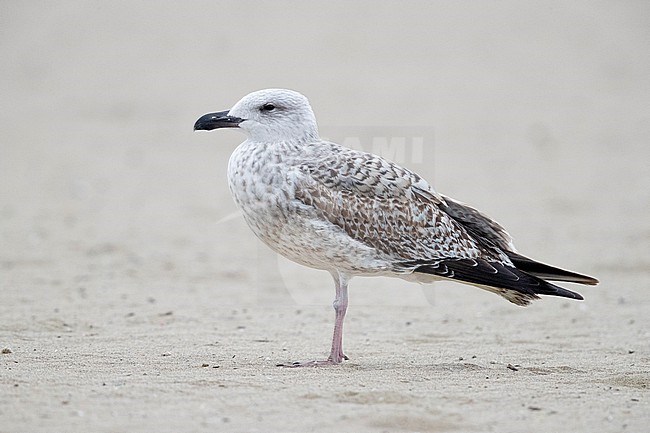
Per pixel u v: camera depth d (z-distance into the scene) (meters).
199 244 18.27
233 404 8.04
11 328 11.74
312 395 8.37
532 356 10.78
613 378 9.51
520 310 13.84
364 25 45.84
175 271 16.09
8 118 31.86
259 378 9.03
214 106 33.03
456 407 8.16
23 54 41.31
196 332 11.87
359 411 7.91
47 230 18.97
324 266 10.28
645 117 32.56
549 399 8.52
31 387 8.51
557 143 28.98
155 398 8.19
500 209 21.36
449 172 25.05
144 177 24.75
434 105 33.09
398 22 46.53
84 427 7.38
